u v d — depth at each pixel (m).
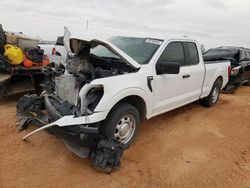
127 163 3.72
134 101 4.20
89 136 3.33
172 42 4.92
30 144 4.05
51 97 4.22
